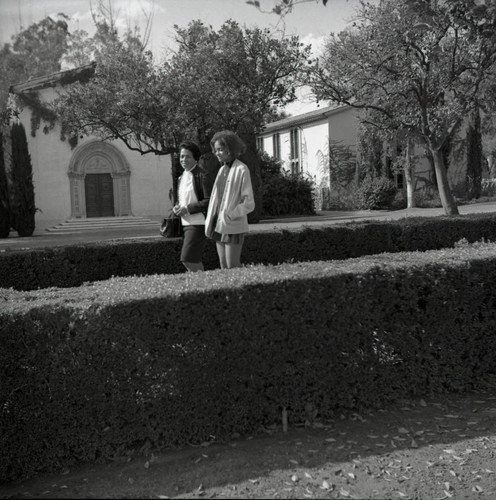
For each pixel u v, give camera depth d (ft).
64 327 11.21
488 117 49.96
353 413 13.62
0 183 86.74
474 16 19.58
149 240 28.76
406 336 14.32
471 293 15.11
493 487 10.55
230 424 12.21
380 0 44.29
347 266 14.19
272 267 14.49
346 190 117.60
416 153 119.03
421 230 34.60
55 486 10.57
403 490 10.36
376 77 47.73
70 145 96.07
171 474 10.69
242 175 18.62
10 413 11.18
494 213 39.06
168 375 11.66
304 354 12.85
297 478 10.52
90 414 11.41
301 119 122.31
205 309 11.79
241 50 75.41
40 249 26.66
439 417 13.53
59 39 91.35
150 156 99.96
